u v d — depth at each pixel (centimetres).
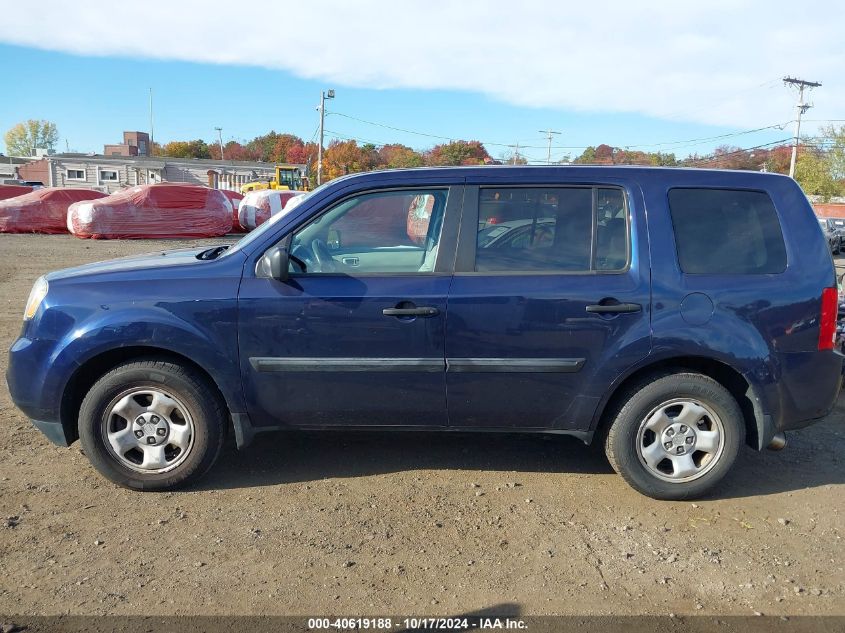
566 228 392
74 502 385
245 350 383
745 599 307
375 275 386
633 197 391
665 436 393
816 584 320
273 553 337
